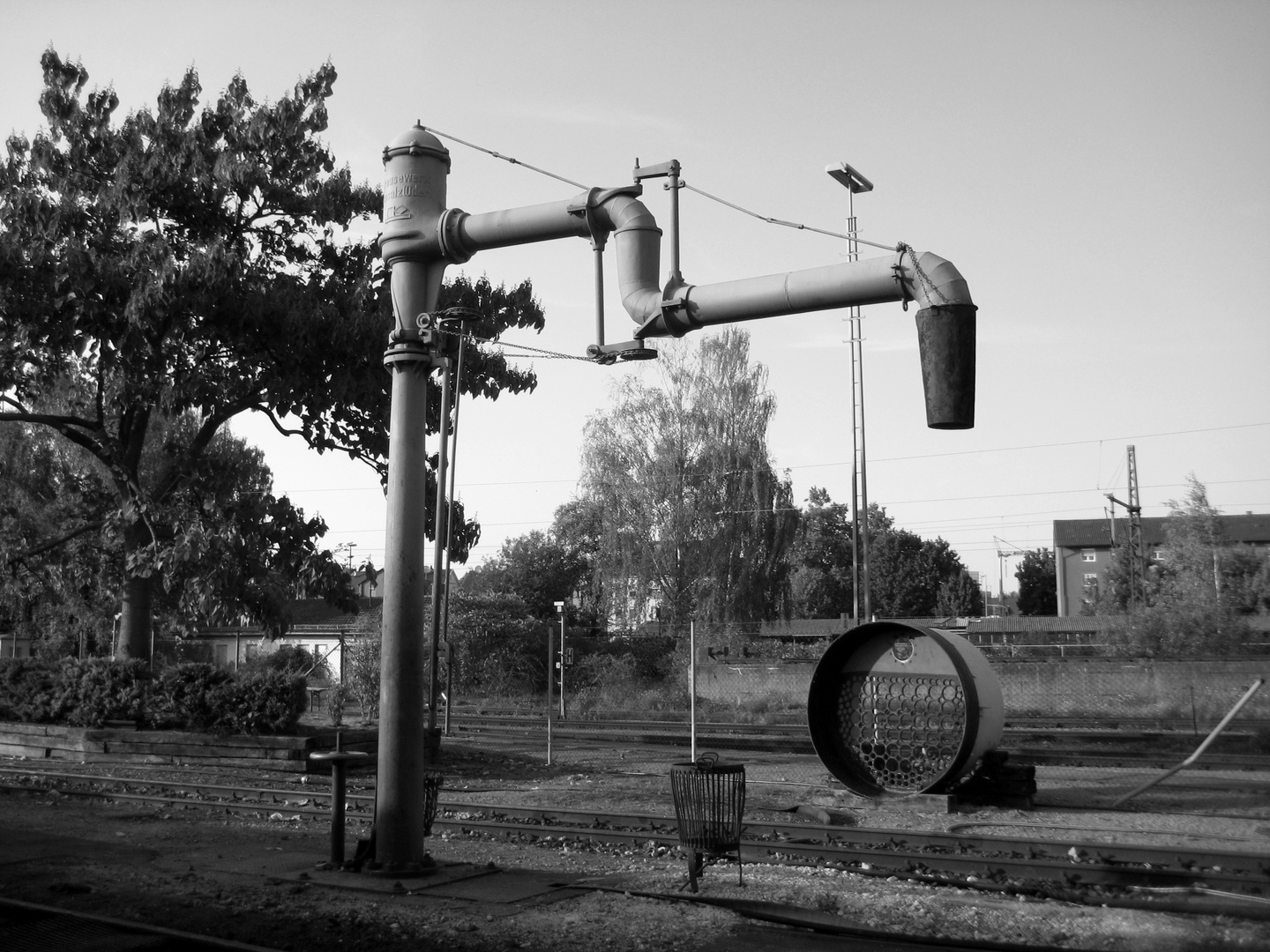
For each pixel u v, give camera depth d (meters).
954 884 9.05
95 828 11.98
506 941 7.07
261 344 21.59
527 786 16.62
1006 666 31.95
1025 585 99.94
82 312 20.39
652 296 7.77
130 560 21.86
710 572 48.59
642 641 43.62
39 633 43.62
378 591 63.62
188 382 21.58
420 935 7.18
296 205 22.47
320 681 43.62
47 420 22.27
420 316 8.70
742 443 49.84
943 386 6.53
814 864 10.02
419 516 8.72
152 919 7.66
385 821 8.85
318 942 7.04
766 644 43.12
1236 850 10.40
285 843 10.92
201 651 55.50
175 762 19.77
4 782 16.52
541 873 9.30
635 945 7.03
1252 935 7.32
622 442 50.44
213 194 21.36
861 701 14.96
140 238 20.61
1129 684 30.36
